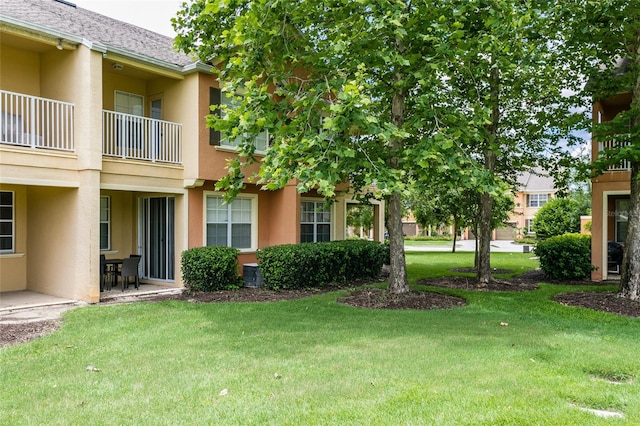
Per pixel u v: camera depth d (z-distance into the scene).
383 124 7.13
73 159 9.68
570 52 10.55
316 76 8.80
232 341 6.26
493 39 7.77
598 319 7.79
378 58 7.84
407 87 9.06
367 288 11.13
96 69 9.76
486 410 3.86
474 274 14.95
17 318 8.05
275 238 13.81
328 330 6.88
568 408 3.91
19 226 11.05
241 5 7.79
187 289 11.30
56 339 6.45
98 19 13.16
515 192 12.72
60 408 4.02
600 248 13.84
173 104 12.14
